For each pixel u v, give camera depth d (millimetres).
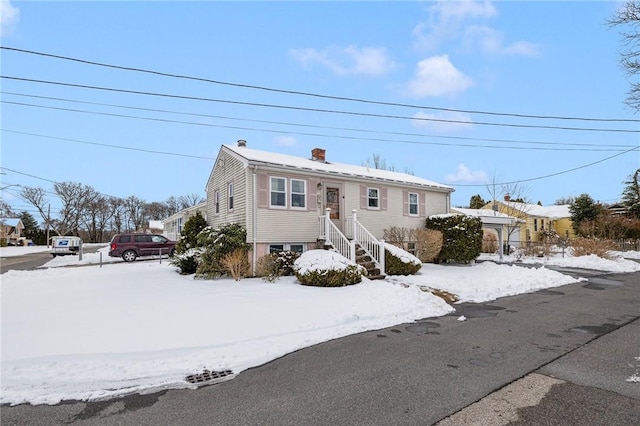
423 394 4023
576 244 21984
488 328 6871
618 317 7645
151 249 21781
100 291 9922
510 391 4059
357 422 3438
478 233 17547
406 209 18312
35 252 36094
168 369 4875
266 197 13625
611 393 3961
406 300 8758
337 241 13641
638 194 34406
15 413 3746
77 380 4527
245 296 9062
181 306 7992
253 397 4051
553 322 7277
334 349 5719
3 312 7555
